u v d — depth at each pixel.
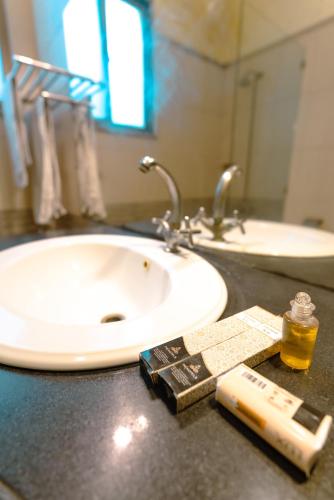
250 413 0.22
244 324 0.35
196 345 0.31
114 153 1.04
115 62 0.92
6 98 1.02
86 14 0.90
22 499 0.18
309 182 0.76
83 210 1.18
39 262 0.69
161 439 0.22
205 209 0.97
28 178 1.19
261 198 0.89
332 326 0.39
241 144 0.93
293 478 0.19
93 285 0.74
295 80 0.77
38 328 0.35
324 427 0.20
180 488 0.18
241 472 0.19
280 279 0.57
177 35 0.93
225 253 0.73
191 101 0.97
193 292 0.46
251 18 0.85
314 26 0.70
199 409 0.24
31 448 0.21
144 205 0.99
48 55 1.12
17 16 1.10
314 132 0.74
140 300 0.64
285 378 0.29
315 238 0.71
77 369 0.29
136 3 0.88
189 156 0.97
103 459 0.20
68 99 1.08
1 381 0.28
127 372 0.29
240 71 0.90
